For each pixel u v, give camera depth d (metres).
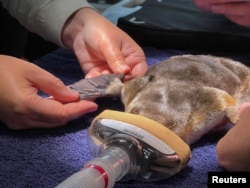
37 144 0.60
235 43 1.00
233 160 0.50
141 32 1.06
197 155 0.58
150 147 0.50
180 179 0.53
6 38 1.31
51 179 0.52
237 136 0.50
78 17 0.90
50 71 0.91
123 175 0.50
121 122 0.52
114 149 0.50
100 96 0.70
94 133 0.54
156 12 1.18
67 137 0.63
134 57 0.84
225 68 0.67
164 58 0.98
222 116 0.58
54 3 0.93
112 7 1.38
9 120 0.63
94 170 0.44
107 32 0.83
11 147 0.59
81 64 0.88
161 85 0.60
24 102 0.60
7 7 1.01
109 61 0.79
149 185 0.51
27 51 1.40
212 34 1.01
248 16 0.99
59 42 0.95
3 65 0.63
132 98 0.61
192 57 0.70
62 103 0.66
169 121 0.54
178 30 1.03
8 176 0.52
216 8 1.03
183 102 0.57
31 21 0.96
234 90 0.64
